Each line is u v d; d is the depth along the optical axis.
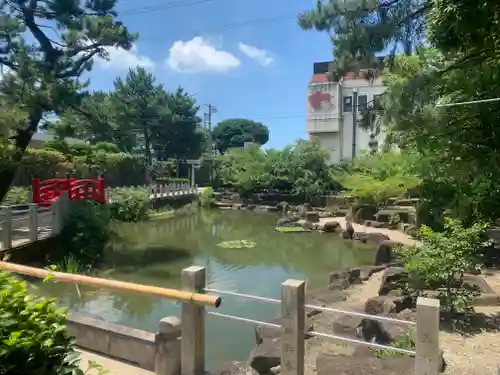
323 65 37.06
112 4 13.75
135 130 38.53
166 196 27.41
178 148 41.09
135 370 3.57
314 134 34.91
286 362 3.22
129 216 20.77
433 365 2.76
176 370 3.51
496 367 4.58
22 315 2.07
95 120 15.47
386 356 4.75
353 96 33.72
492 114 6.40
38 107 12.33
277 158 29.95
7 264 3.88
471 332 5.58
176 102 39.69
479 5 4.81
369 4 7.21
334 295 8.91
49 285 9.68
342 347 6.15
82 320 4.00
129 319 8.13
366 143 33.28
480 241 6.29
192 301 3.26
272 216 25.20
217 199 31.69
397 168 19.59
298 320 3.19
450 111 6.93
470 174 7.38
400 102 7.34
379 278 10.24
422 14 7.16
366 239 16.52
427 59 8.56
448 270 6.07
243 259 14.09
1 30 12.32
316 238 17.70
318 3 7.57
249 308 8.94
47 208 12.32
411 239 14.73
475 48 6.12
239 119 56.56
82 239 12.27
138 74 38.12
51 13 12.97
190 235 18.95
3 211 9.94
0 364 1.87
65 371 2.08
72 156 23.53
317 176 27.81
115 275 11.54
